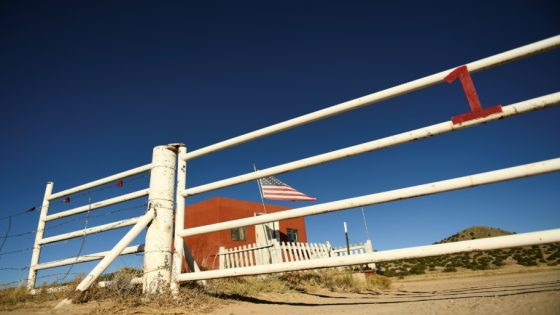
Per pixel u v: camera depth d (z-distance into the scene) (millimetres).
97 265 3566
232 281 5398
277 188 9141
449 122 2832
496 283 6980
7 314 2963
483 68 2850
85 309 3109
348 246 13898
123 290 3699
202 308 3307
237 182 3801
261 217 3451
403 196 2820
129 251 4172
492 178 2531
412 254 2717
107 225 4520
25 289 4352
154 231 3926
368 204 2951
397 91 3174
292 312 3074
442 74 3002
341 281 6633
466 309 2469
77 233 4871
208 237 14836
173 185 4305
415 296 3932
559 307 2104
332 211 3115
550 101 2494
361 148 3152
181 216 4074
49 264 5109
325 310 3082
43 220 5641
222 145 4074
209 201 15672
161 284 3672
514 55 2748
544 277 7508
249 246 8961
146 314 2980
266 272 3318
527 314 2070
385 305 3170
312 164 3389
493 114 2672
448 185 2666
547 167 2375
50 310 3102
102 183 4965
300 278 6461
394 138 3018
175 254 3918
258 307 3490
